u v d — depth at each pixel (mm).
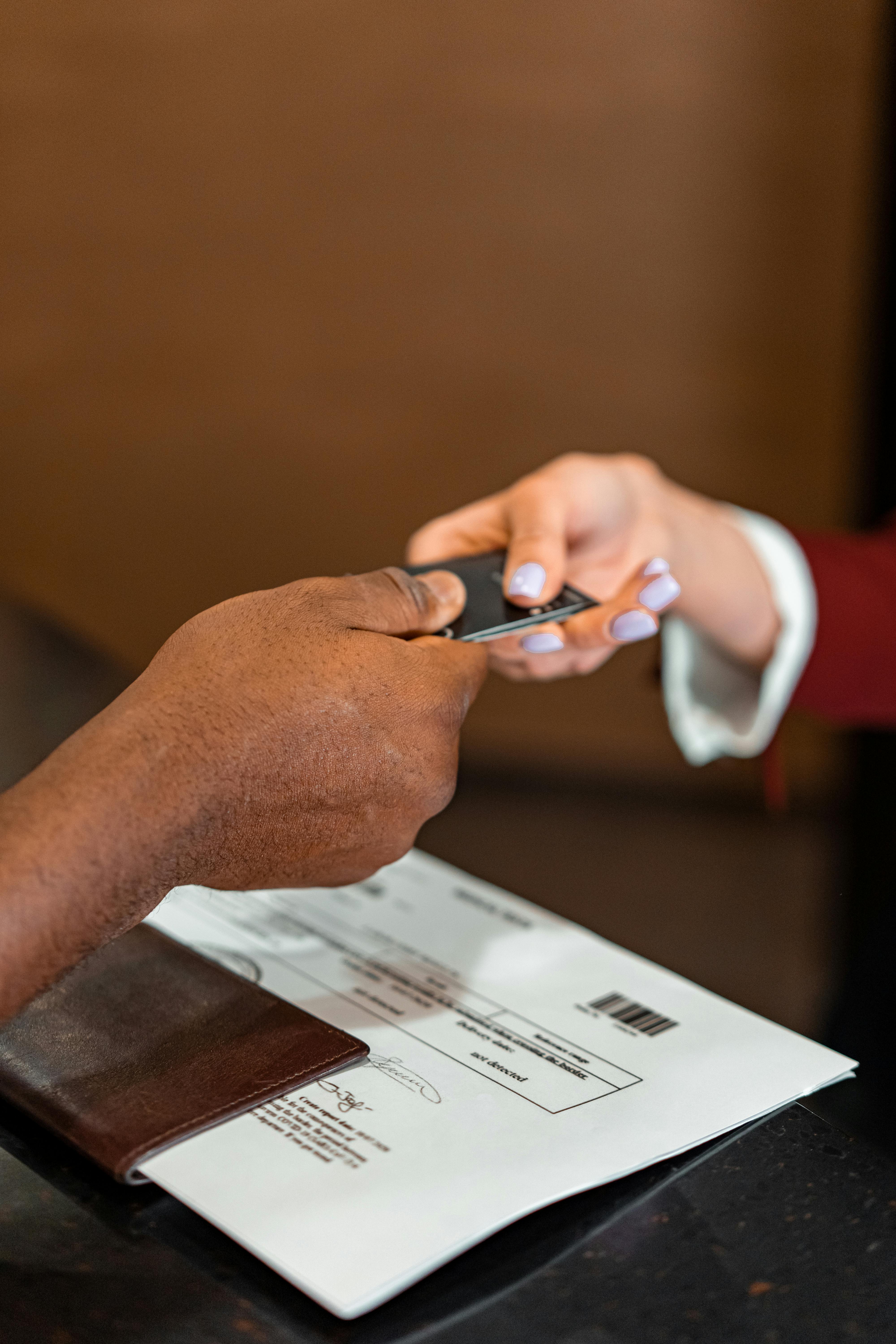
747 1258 296
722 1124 342
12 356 1962
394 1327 272
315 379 1981
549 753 2035
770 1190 321
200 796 322
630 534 727
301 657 352
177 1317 274
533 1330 272
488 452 1998
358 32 1803
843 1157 335
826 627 817
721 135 1774
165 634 2109
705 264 1844
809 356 1851
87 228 1906
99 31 1810
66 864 297
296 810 353
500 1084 356
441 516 2037
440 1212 294
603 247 1865
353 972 428
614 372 1929
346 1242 282
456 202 1876
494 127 1831
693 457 1945
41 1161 327
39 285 1931
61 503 2045
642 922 1570
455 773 406
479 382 1964
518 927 474
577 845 1787
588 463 728
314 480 2035
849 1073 375
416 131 1849
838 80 1706
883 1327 275
